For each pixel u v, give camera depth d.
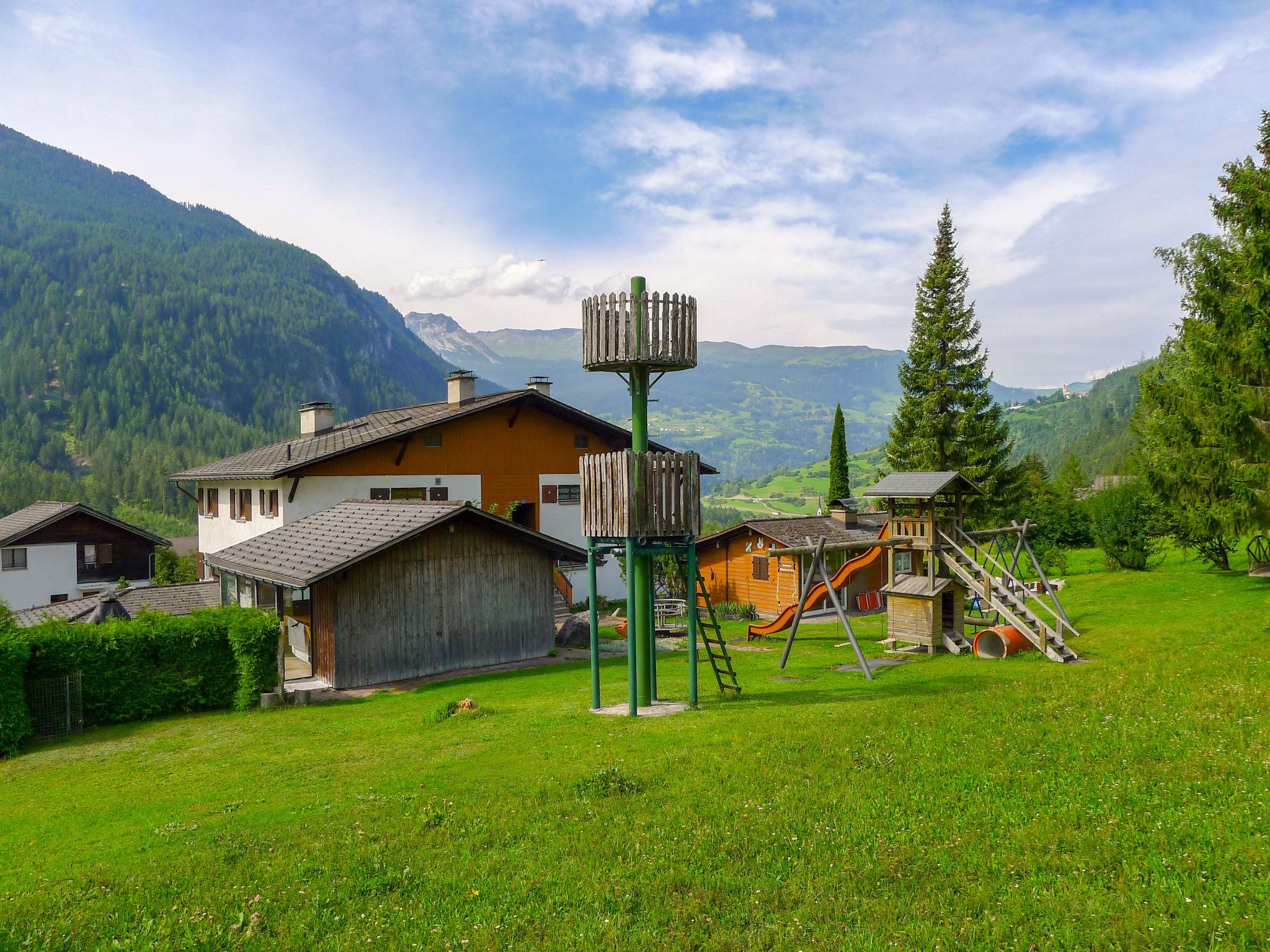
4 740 15.80
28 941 7.27
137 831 10.54
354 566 21.39
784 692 17.53
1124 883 7.04
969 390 48.53
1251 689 13.08
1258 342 24.62
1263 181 26.36
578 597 39.44
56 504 51.28
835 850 8.18
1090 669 17.44
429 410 41.66
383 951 6.93
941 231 50.16
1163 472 28.44
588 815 9.61
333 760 13.52
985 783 9.66
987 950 6.32
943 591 23.09
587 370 16.50
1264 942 5.95
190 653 18.84
